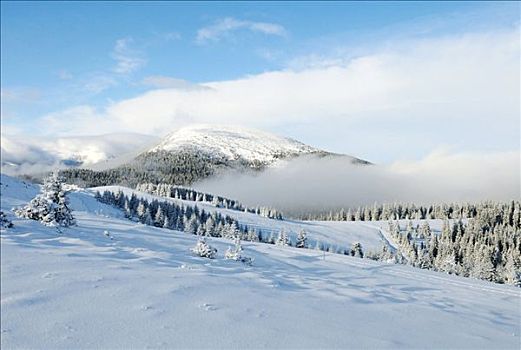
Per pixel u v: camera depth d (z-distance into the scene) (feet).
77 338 27.43
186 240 92.27
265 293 48.14
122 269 46.42
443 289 79.61
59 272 40.52
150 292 39.29
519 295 85.46
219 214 494.59
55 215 70.95
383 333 38.52
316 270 82.99
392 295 64.08
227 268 63.46
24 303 31.55
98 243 61.36
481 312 60.80
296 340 32.37
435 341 38.55
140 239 76.69
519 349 39.88
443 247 448.24
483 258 372.79
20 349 24.93
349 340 34.42
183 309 35.99
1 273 37.35
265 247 116.06
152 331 30.12
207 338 30.17
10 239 51.21
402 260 371.35
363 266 100.32
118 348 26.73
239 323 34.50
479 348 38.24
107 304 34.24
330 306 47.62
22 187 199.52
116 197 413.39
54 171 74.18
